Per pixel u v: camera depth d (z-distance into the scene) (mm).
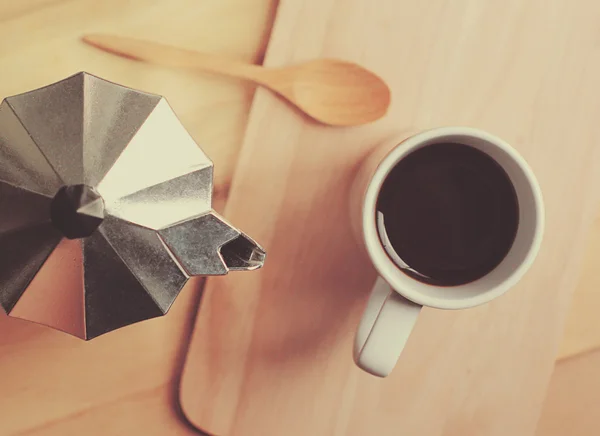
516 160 528
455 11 585
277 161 587
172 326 601
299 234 593
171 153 515
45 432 597
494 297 529
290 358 602
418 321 606
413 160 573
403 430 608
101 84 515
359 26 583
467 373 608
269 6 592
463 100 591
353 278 597
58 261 504
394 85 588
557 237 602
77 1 581
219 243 513
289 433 604
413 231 574
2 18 576
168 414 606
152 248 508
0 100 578
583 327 622
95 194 489
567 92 591
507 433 610
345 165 590
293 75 581
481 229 568
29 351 595
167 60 581
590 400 625
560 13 587
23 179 502
